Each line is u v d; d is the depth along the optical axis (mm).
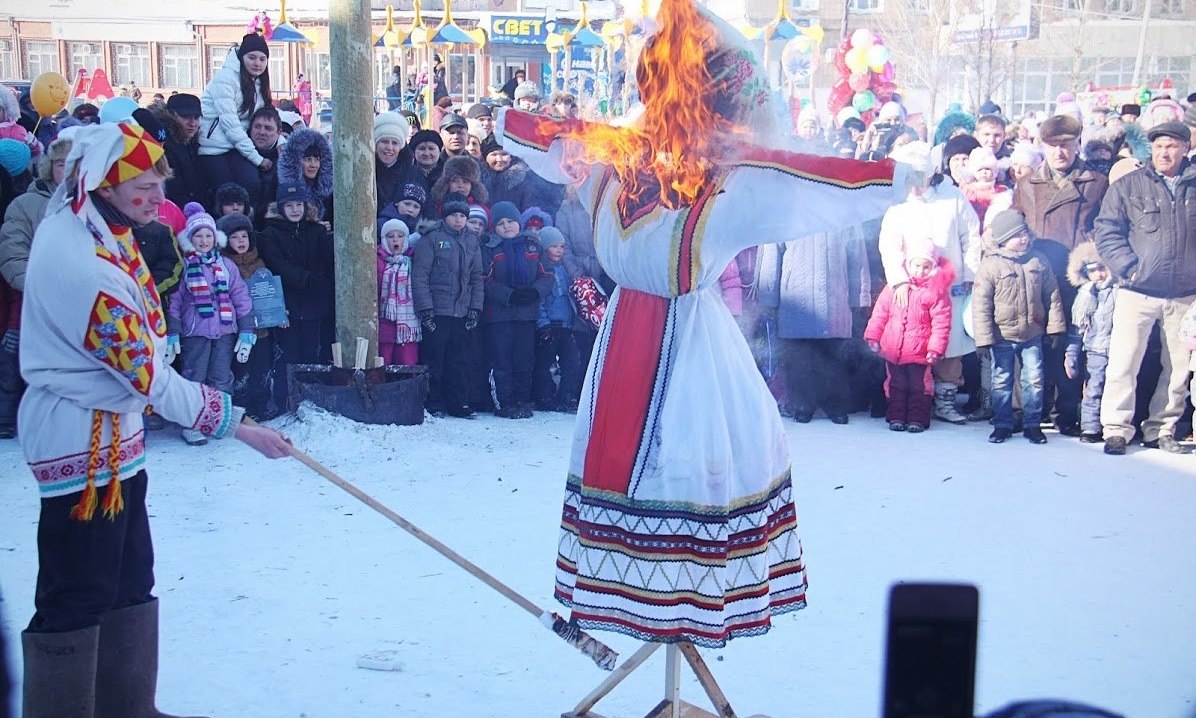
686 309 3043
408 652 3932
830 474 6379
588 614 3041
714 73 2971
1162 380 7027
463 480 6078
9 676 3535
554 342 7871
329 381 7113
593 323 7633
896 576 4742
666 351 3031
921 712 1896
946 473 6434
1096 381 7230
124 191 3021
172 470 6137
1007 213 7145
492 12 28391
